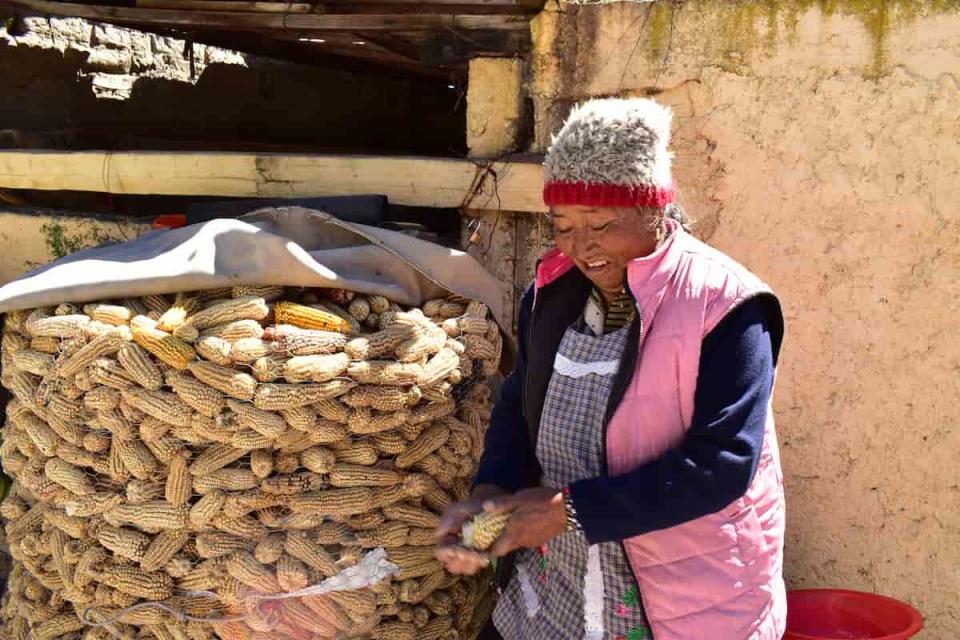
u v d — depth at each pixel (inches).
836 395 140.7
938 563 138.3
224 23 181.3
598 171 85.9
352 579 121.4
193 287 124.3
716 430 86.7
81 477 122.8
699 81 141.9
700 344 88.4
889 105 133.0
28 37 245.6
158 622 123.2
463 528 97.4
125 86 276.5
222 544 119.2
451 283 139.5
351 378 118.8
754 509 94.0
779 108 138.3
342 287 129.8
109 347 117.7
